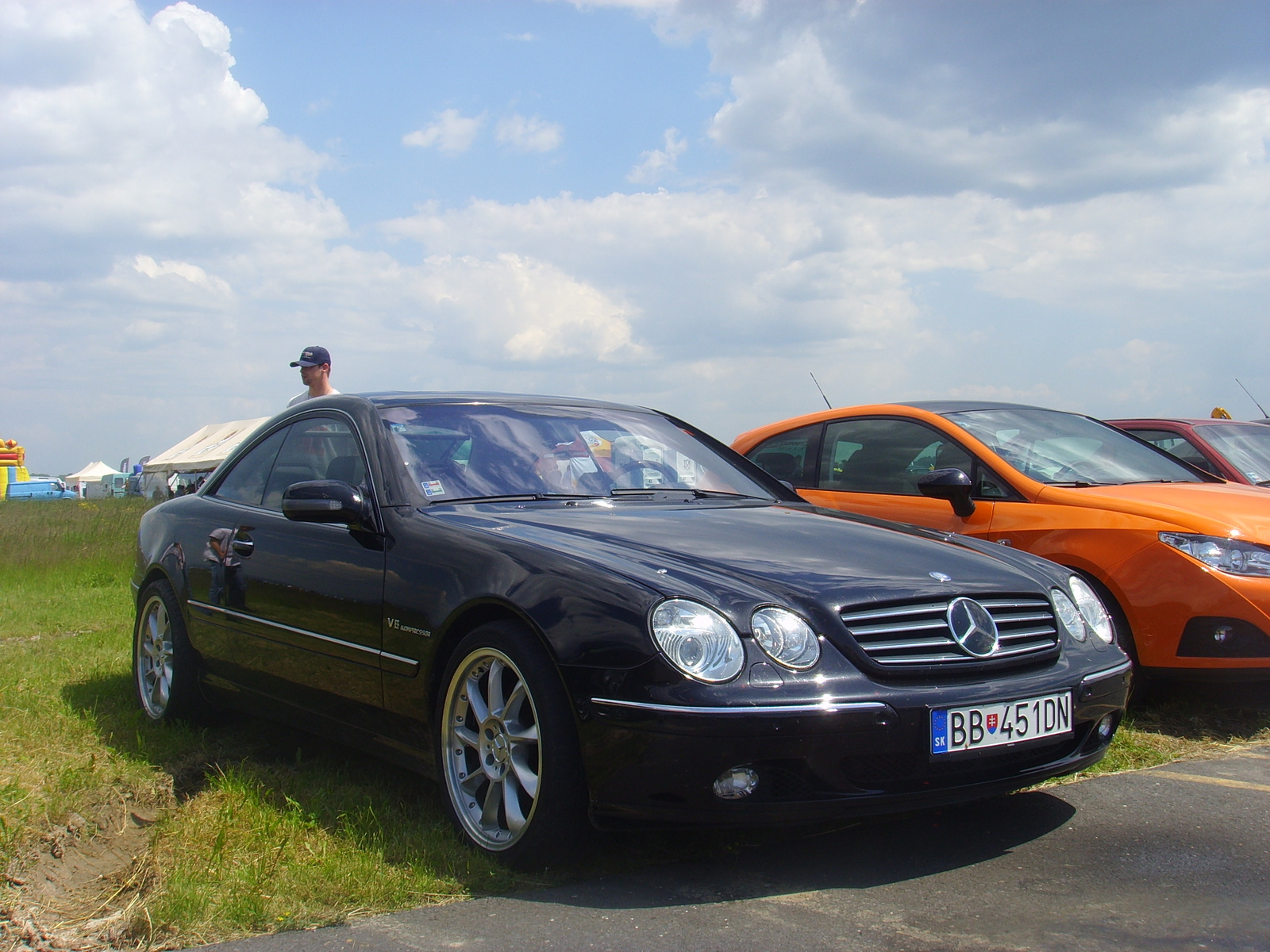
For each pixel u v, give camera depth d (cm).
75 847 328
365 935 256
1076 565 498
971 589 315
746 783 270
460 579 323
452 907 273
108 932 262
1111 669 335
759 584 295
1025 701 300
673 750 267
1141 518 487
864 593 297
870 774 282
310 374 774
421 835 320
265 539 420
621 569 294
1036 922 262
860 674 282
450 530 341
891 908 271
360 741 370
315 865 294
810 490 639
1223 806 359
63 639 712
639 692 271
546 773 286
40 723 463
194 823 331
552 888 285
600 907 271
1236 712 497
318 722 391
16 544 1328
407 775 394
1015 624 322
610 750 274
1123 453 598
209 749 438
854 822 341
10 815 332
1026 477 539
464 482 379
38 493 5825
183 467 4012
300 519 367
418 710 333
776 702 268
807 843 321
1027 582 335
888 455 610
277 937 257
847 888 285
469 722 324
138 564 521
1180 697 518
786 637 279
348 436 409
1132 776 396
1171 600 469
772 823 271
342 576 370
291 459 441
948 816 348
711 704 265
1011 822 342
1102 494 512
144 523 531
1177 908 271
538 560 307
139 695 505
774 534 347
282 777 389
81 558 1233
